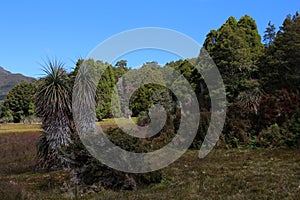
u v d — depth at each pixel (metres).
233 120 15.13
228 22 30.48
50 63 11.19
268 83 22.34
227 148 14.29
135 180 8.00
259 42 29.84
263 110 15.17
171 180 8.38
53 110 10.84
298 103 14.83
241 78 24.09
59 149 8.66
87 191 7.60
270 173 8.32
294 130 13.49
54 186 8.23
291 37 22.53
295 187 6.72
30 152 16.89
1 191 6.30
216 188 7.14
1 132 26.09
